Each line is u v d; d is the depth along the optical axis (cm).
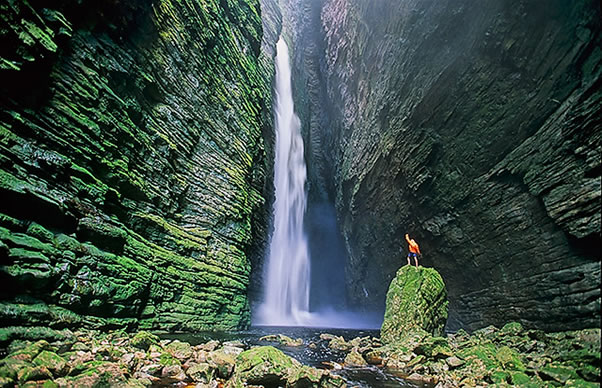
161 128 1235
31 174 718
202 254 1332
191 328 1151
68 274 732
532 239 1157
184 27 1412
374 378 722
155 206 1154
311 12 3697
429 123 1741
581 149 955
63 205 759
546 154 1087
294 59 3603
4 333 568
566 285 994
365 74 2534
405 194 2031
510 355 757
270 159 2548
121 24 1049
